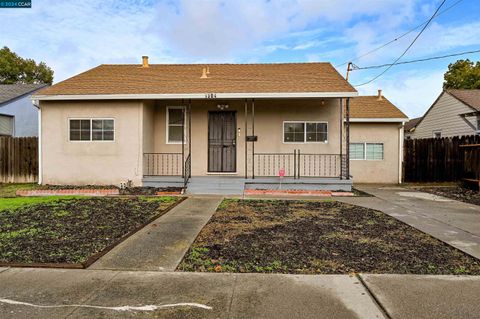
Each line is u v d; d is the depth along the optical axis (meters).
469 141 13.77
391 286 3.52
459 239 5.34
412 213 7.50
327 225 6.29
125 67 14.23
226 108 11.80
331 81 11.69
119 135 11.10
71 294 3.35
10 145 13.23
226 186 10.70
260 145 11.79
